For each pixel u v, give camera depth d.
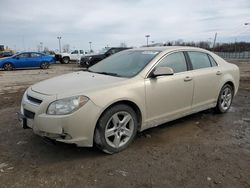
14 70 20.53
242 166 3.57
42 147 4.15
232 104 7.09
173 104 4.70
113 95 3.80
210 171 3.44
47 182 3.18
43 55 22.22
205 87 5.31
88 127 3.61
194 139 4.52
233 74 6.10
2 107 6.84
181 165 3.59
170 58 4.79
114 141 3.92
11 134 4.71
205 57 5.56
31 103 3.77
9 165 3.58
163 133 4.79
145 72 4.32
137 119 4.25
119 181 3.20
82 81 4.11
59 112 3.49
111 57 5.38
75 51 31.98
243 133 4.82
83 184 3.14
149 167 3.53
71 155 3.88
